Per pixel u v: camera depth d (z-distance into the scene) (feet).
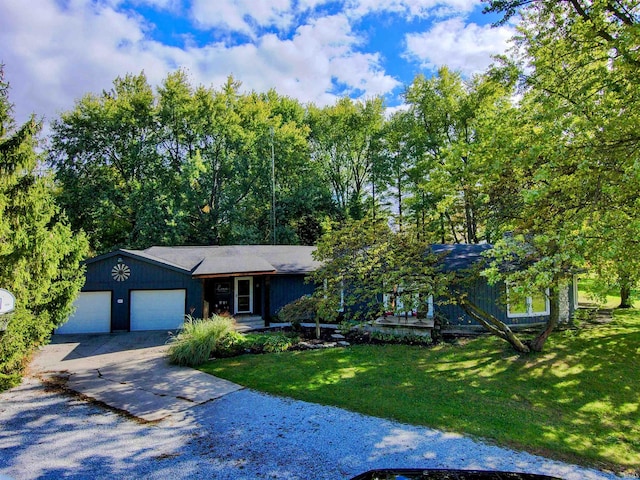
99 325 52.54
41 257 32.09
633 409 25.12
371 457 18.67
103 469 17.78
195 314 54.90
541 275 21.65
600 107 22.72
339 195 119.65
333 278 43.37
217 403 26.00
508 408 24.94
